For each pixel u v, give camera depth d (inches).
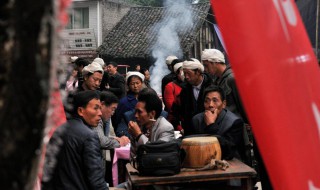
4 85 32.3
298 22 64.0
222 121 183.8
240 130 183.3
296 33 63.2
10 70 32.1
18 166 32.9
